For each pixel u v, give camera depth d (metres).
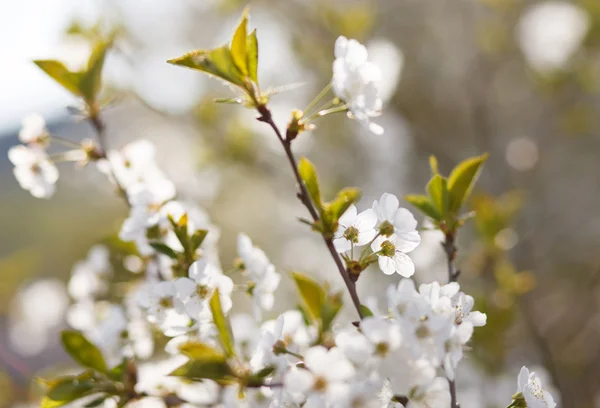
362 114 0.72
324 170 1.57
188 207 0.83
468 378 1.00
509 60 1.69
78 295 0.90
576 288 1.59
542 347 1.07
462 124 1.74
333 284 0.91
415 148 1.61
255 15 1.58
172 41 1.59
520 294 1.06
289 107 1.49
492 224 1.05
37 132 0.84
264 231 1.73
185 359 0.80
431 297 0.70
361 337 0.67
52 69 0.83
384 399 0.69
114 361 0.83
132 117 1.60
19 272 1.25
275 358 0.72
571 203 1.68
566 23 1.47
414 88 1.71
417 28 1.74
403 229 0.72
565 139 1.69
